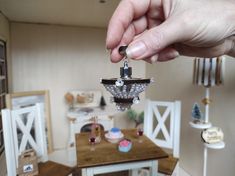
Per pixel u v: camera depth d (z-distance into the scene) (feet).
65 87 10.44
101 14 8.29
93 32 10.62
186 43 2.20
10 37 9.41
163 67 9.11
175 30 1.89
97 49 10.76
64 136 10.60
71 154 9.20
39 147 5.73
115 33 2.36
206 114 5.57
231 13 1.95
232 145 5.61
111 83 1.86
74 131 9.25
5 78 8.66
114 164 4.47
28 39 9.71
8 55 8.98
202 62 5.06
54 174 5.11
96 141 5.60
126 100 1.89
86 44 10.58
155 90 9.94
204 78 5.05
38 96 9.58
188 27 1.91
